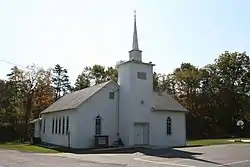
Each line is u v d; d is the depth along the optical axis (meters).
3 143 48.66
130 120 35.91
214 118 66.50
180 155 25.03
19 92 60.12
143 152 28.56
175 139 40.03
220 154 25.31
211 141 44.44
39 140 45.84
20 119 60.00
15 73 59.72
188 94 67.81
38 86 59.56
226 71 67.75
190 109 65.94
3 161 21.77
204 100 66.88
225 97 66.19
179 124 40.97
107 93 37.56
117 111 37.97
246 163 19.69
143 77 37.59
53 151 32.12
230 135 64.38
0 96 64.94
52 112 44.16
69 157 25.20
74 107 35.31
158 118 38.97
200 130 64.12
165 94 44.69
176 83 70.31
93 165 19.42
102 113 36.91
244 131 65.19
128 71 36.94
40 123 50.97
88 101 36.19
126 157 24.52
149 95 37.94
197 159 22.14
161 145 38.41
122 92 37.72
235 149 29.88
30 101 58.94
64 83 98.31
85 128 35.59
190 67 72.56
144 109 37.28
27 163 20.52
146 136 37.50
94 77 79.44
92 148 34.91
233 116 66.12
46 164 19.94
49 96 62.16
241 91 66.56
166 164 19.78
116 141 36.62
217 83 67.62
